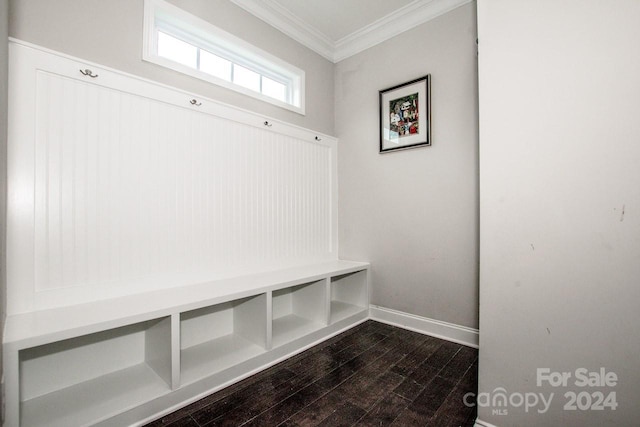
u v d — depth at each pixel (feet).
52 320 3.55
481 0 3.67
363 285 7.97
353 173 8.55
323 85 8.64
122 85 4.67
